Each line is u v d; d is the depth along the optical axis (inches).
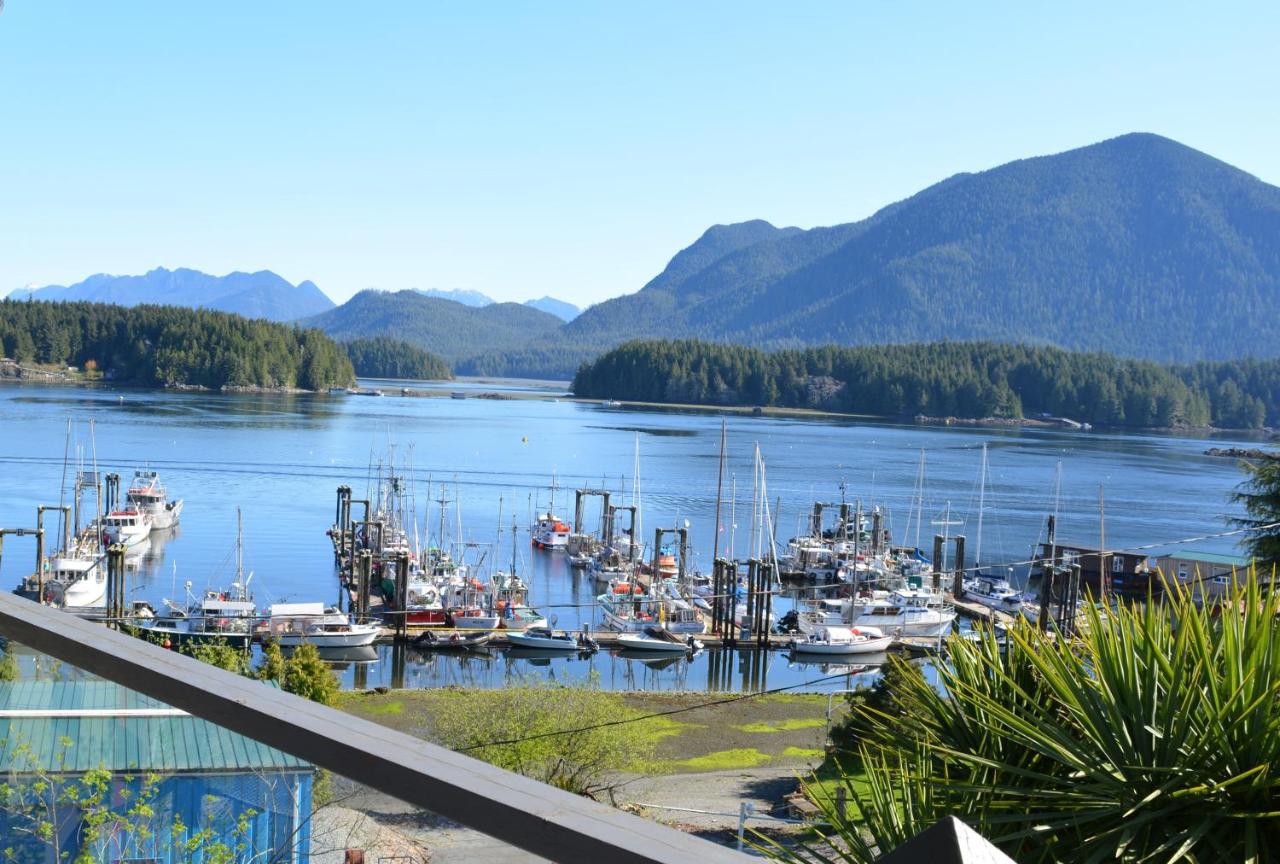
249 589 2336.4
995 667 258.1
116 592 1988.2
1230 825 213.0
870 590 2659.9
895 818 237.1
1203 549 3041.3
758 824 906.1
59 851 120.2
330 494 3631.9
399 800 68.3
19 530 2107.5
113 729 119.7
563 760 1012.5
